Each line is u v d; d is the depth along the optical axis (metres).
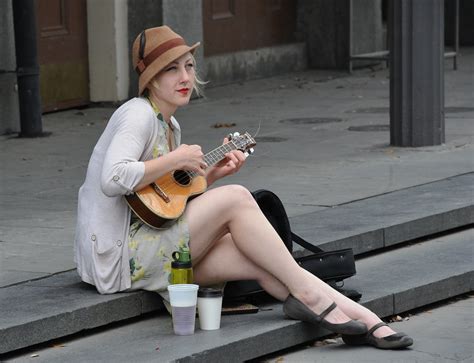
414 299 8.68
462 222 10.61
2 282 8.11
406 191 11.41
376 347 7.68
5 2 15.78
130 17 18.50
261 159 13.69
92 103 18.52
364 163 13.21
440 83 14.23
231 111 18.17
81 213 7.73
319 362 7.45
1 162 13.88
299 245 8.92
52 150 14.73
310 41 24.17
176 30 18.88
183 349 7.12
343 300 7.65
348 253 8.16
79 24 18.17
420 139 14.22
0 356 7.11
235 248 7.71
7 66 15.87
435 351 7.70
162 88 7.65
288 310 7.62
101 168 7.57
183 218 7.52
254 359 7.53
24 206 11.16
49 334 7.25
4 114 15.86
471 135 15.14
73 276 8.27
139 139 7.47
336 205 10.80
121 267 7.61
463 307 8.91
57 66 17.78
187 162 7.42
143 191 7.44
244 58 22.09
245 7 22.14
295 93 20.47
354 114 17.61
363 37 24.22
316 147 14.52
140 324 7.75
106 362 6.97
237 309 7.89
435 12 14.02
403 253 9.84
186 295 7.36
